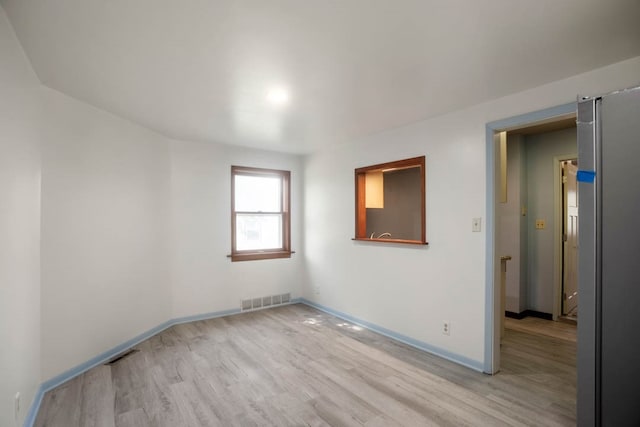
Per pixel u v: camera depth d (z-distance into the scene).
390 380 2.63
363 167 4.00
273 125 3.51
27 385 2.06
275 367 2.87
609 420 1.35
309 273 4.98
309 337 3.62
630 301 1.29
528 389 2.50
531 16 1.60
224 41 1.84
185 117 3.25
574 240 4.55
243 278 4.61
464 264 2.93
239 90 2.55
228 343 3.44
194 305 4.22
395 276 3.58
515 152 4.39
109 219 3.11
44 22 1.67
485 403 2.30
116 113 3.13
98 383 2.59
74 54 2.00
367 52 1.96
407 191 5.89
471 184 2.88
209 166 4.36
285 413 2.19
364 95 2.64
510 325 4.05
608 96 1.35
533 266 4.45
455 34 1.76
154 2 1.49
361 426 2.05
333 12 1.56
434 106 2.90
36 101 2.28
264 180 4.93
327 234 4.60
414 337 3.35
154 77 2.33
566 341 3.51
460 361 2.94
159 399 2.36
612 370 1.34
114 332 3.14
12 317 1.80
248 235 4.77
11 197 1.80
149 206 3.67
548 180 4.32
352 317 4.15
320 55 2.00
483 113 2.80
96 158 2.97
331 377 2.69
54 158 2.57
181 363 2.96
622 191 1.31
